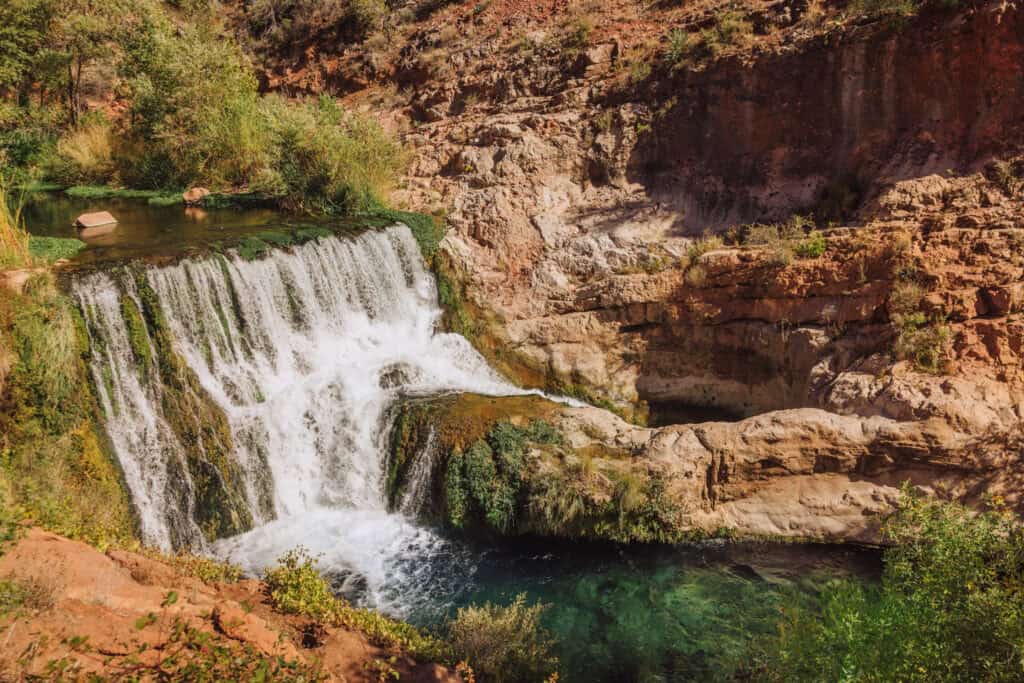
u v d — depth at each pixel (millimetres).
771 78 16203
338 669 7543
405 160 20594
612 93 18469
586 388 15672
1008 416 11148
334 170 18328
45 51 24000
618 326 15805
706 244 15547
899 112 15039
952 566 7000
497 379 16094
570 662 9539
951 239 12844
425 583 11109
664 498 11672
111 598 6859
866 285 13281
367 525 12445
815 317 13828
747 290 14555
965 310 12172
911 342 12359
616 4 21297
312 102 22109
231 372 13141
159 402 12000
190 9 31156
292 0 28953
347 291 15602
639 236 16516
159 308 12312
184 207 19203
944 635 6551
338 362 14797
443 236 17875
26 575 6590
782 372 14258
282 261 14336
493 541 12070
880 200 14461
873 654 6906
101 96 28047
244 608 7477
